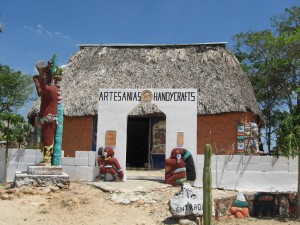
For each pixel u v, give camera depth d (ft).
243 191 41.39
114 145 44.47
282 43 75.97
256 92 87.45
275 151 39.65
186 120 43.73
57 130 42.88
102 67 69.05
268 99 88.28
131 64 68.90
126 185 40.98
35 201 35.47
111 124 44.83
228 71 66.49
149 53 71.15
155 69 67.05
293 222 35.94
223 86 62.28
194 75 64.90
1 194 36.73
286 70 79.05
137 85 63.72
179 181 41.91
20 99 106.01
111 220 32.01
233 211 37.55
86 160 44.42
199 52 70.33
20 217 31.50
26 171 45.16
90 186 40.78
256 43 87.10
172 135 43.68
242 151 58.39
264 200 38.58
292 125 37.86
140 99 44.86
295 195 38.88
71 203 35.17
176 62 68.28
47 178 39.14
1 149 48.75
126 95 45.11
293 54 76.02
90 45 75.36
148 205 35.88
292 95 80.84
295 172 41.42
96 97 62.64
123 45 73.56
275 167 41.83
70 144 62.64
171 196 38.22
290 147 36.68
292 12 87.61
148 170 61.41
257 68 90.12
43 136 41.52
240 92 62.49
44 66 41.78
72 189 39.55
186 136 43.45
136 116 61.41
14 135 49.55
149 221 32.35
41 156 46.91
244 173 42.24
